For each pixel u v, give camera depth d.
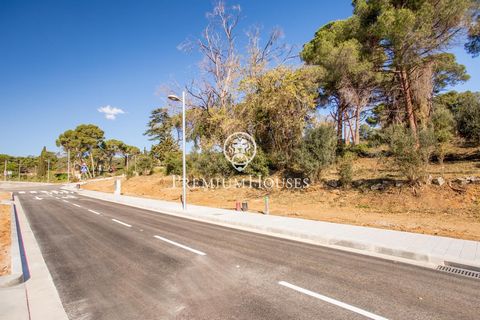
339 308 4.27
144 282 5.45
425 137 13.70
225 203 18.92
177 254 7.29
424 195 12.93
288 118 21.27
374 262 6.49
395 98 28.02
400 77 22.17
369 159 23.05
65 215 15.16
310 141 18.30
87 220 13.29
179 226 11.38
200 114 31.19
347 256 6.98
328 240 8.41
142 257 7.09
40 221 13.29
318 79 23.20
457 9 17.59
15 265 6.28
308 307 4.31
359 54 22.00
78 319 4.12
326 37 24.83
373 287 5.04
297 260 6.64
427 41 18.75
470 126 18.52
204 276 5.68
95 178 69.62
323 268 6.07
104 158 86.12
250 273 5.80
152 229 10.78
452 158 18.61
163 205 18.17
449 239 7.95
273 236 9.35
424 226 9.92
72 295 4.95
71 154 75.31
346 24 23.45
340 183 17.03
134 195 27.91
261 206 16.70
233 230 10.46
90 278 5.74
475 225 9.75
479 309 4.21
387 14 18.59
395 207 12.96
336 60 22.11
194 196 22.91
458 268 6.05
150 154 49.84
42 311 4.39
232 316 4.06
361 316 4.02
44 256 7.38
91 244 8.59
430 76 21.59
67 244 8.66
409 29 18.12
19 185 56.81
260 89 22.95
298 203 16.47
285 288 5.03
